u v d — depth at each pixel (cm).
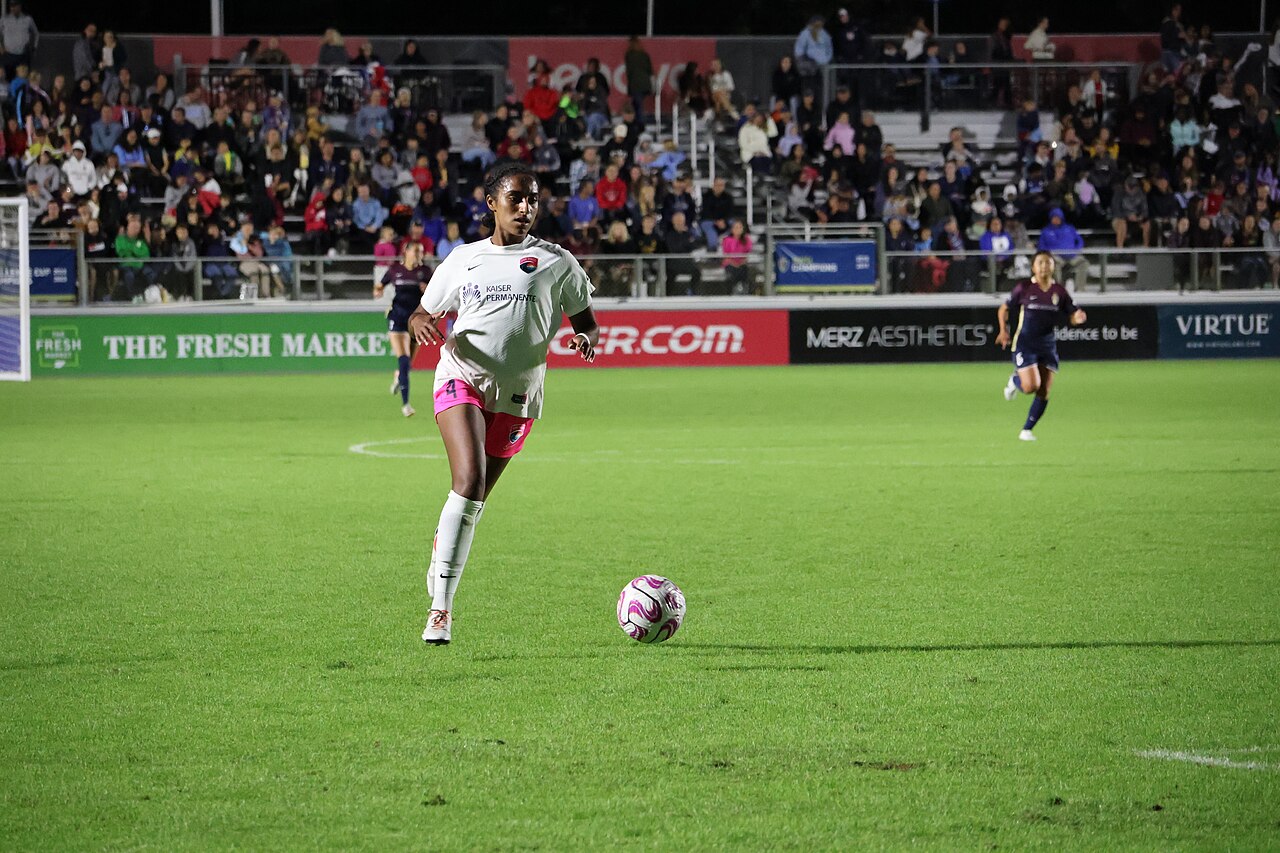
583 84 9788
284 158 8962
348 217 8631
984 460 4403
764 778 1517
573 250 8650
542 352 2130
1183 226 8931
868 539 3014
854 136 9544
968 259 8675
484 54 10212
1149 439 4959
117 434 5281
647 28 11356
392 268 5919
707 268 8575
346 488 3831
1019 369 4894
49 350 8062
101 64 9344
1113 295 8731
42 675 1933
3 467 4294
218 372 8238
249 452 4697
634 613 2075
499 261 2080
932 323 8700
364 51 9675
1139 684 1880
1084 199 9281
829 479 3978
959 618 2272
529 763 1565
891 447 4775
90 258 8169
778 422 5653
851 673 1939
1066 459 4406
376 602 2403
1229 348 8825
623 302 8519
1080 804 1441
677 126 10019
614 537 3045
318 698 1820
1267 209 9375
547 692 1845
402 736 1661
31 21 9319
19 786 1498
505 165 2084
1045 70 10012
